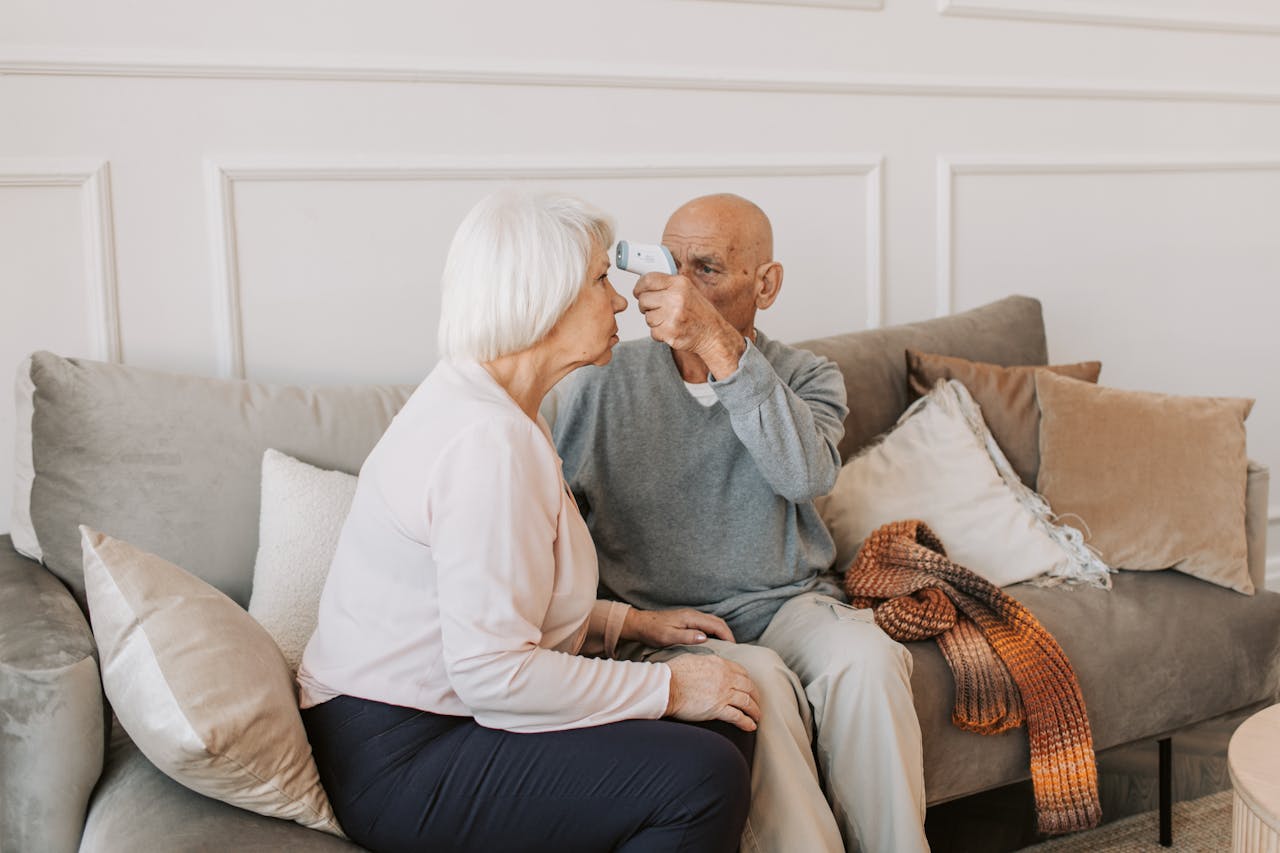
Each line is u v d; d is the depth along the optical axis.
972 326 2.39
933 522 2.02
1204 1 2.89
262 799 1.21
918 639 1.71
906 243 2.63
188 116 1.94
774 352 1.86
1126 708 1.85
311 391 1.84
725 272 1.73
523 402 1.38
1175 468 2.09
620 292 2.31
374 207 2.10
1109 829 2.02
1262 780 1.31
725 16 2.36
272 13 1.98
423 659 1.28
